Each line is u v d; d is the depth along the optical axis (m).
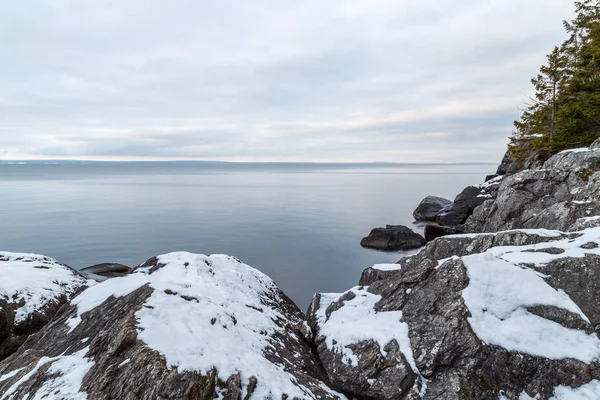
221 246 33.62
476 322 6.93
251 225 44.12
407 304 8.09
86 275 18.58
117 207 60.41
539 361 6.49
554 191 20.48
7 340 10.42
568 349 6.67
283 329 9.18
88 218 48.56
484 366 6.46
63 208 58.50
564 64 31.36
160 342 6.23
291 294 21.81
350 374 7.08
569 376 6.38
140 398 5.25
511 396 6.22
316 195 83.25
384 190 97.31
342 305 9.34
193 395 5.30
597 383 6.29
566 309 7.21
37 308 11.30
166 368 5.52
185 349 6.19
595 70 29.00
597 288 8.12
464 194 40.09
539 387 6.30
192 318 7.39
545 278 8.56
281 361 7.46
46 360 6.62
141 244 34.22
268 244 34.50
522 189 21.75
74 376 5.93
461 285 7.62
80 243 34.47
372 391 6.75
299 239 36.62
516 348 6.61
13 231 39.66
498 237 11.88
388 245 32.88
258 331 8.29
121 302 8.52
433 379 6.54
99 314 8.45
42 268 13.67
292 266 27.56
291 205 64.25
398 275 9.09
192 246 33.53
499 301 7.34
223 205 64.12
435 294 7.80
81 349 7.13
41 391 5.72
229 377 5.89
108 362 6.00
